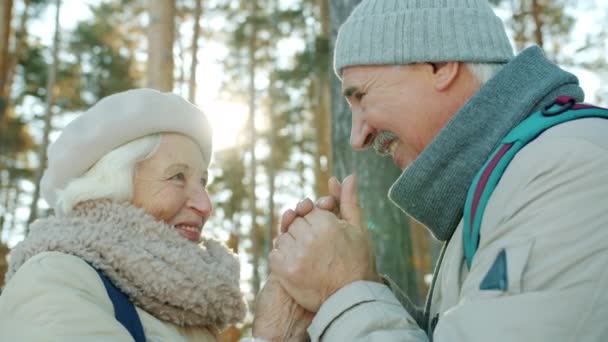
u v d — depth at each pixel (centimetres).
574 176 120
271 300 165
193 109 179
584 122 129
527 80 143
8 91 1727
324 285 153
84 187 163
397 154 168
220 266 167
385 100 160
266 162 2250
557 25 1192
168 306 155
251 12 1894
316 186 1662
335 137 407
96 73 1875
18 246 158
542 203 120
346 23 170
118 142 167
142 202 168
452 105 156
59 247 150
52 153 170
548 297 112
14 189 2145
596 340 109
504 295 116
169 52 779
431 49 155
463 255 138
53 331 133
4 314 139
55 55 1705
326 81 1549
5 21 1161
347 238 157
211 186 2122
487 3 165
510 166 130
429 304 161
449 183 144
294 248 156
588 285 112
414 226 1270
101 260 150
